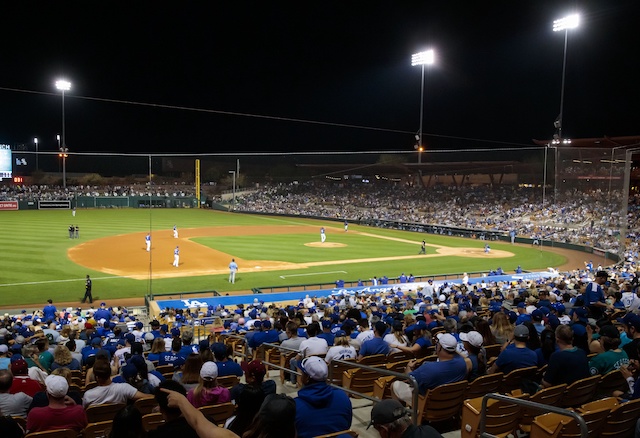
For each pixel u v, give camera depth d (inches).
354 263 1466.5
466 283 1042.7
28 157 3887.8
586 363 271.3
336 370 349.4
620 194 1408.7
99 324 694.5
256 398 172.1
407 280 1182.3
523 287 922.1
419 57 2078.0
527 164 2598.4
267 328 492.7
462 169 2930.6
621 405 225.3
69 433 224.4
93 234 1913.1
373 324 452.4
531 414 260.1
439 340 277.7
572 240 1769.2
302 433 196.9
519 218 2218.3
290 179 3718.0
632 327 317.7
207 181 3951.8
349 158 3575.3
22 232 1899.6
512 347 307.9
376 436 268.5
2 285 1100.5
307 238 1995.6
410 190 3046.3
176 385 192.2
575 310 420.2
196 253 1551.4
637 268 1102.4
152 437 159.2
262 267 1370.6
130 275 1226.6
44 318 773.3
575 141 2228.1
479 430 221.5
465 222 2380.7
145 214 2871.6
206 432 132.3
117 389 274.8
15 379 301.1
